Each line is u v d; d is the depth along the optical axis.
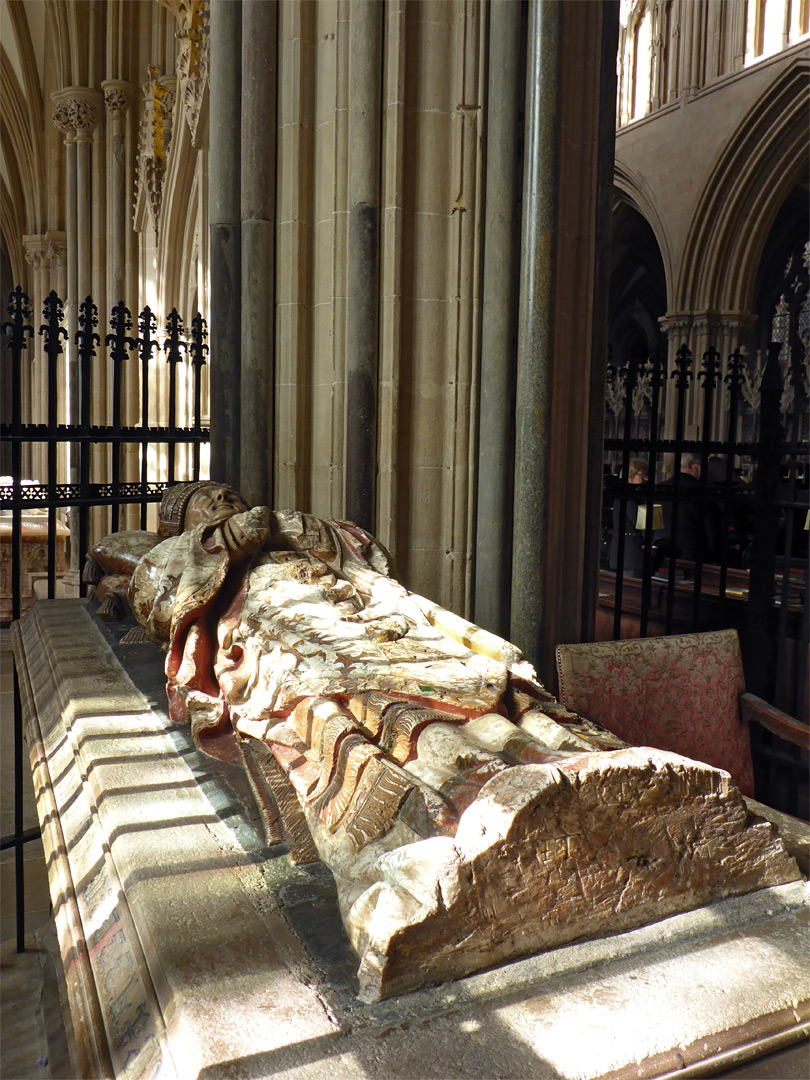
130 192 12.21
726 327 13.70
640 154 14.77
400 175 3.91
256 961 1.45
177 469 10.77
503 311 3.86
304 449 4.45
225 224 4.45
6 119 16.00
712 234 13.59
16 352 4.39
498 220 3.84
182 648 2.84
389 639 2.59
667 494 4.77
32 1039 3.02
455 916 1.44
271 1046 1.25
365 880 1.61
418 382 4.05
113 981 1.54
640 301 19.77
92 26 12.19
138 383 11.81
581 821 1.58
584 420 3.93
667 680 3.05
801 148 12.63
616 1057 1.26
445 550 4.11
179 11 9.21
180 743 2.45
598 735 2.13
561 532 3.90
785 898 1.77
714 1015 1.37
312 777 2.00
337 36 4.04
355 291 3.99
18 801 3.75
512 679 2.30
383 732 2.01
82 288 12.62
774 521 4.30
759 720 3.11
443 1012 1.36
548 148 3.52
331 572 3.10
